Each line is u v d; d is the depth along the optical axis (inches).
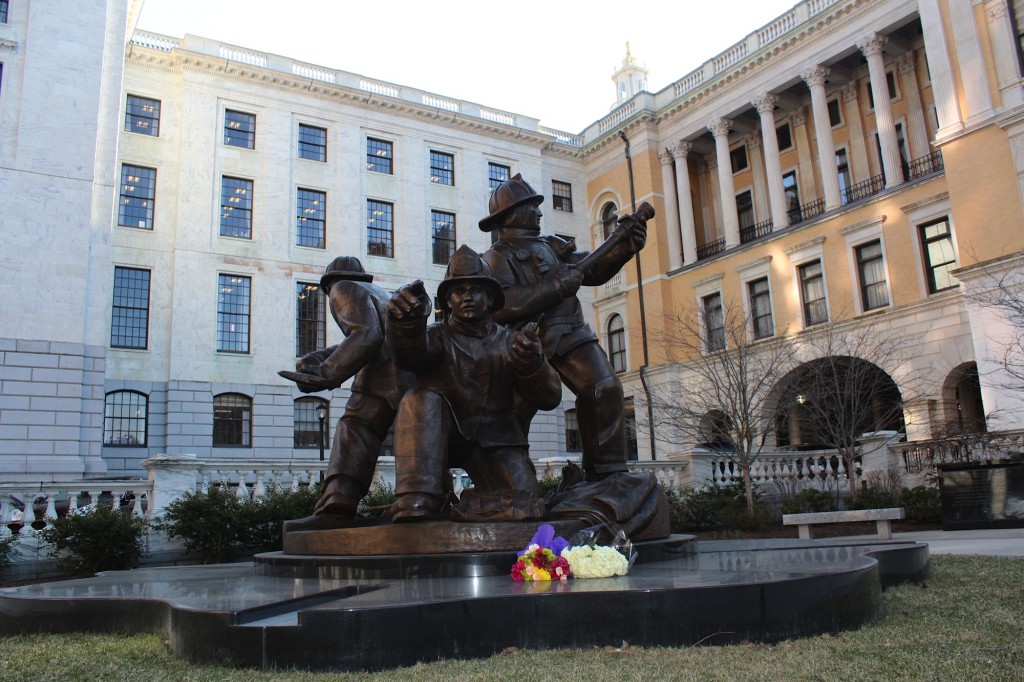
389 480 722.8
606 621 163.8
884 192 1278.3
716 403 1178.6
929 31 1167.0
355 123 1608.0
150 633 194.7
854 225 1321.4
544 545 195.8
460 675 141.9
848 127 1496.1
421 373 227.8
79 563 513.0
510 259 257.9
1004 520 633.0
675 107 1700.3
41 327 1059.9
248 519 567.8
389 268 1584.6
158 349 1334.9
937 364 1167.6
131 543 526.3
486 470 228.5
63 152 1104.2
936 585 260.2
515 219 264.5
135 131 1390.3
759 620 169.2
